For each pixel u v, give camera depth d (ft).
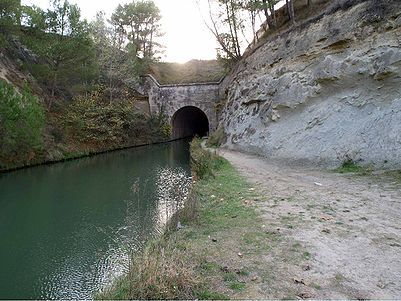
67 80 105.91
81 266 26.53
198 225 24.25
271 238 20.56
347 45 49.11
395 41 41.73
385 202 26.53
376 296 13.65
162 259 16.31
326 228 21.63
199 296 14.16
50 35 89.56
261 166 50.42
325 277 15.44
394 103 39.65
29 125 65.57
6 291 23.53
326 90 50.90
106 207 42.34
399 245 18.47
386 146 37.91
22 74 91.40
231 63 115.85
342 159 41.93
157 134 127.03
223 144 82.99
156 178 59.00
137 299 13.97
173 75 153.58
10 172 66.28
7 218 39.50
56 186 55.16
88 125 96.58
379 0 46.16
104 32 121.49
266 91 68.80
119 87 124.26
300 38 62.44
